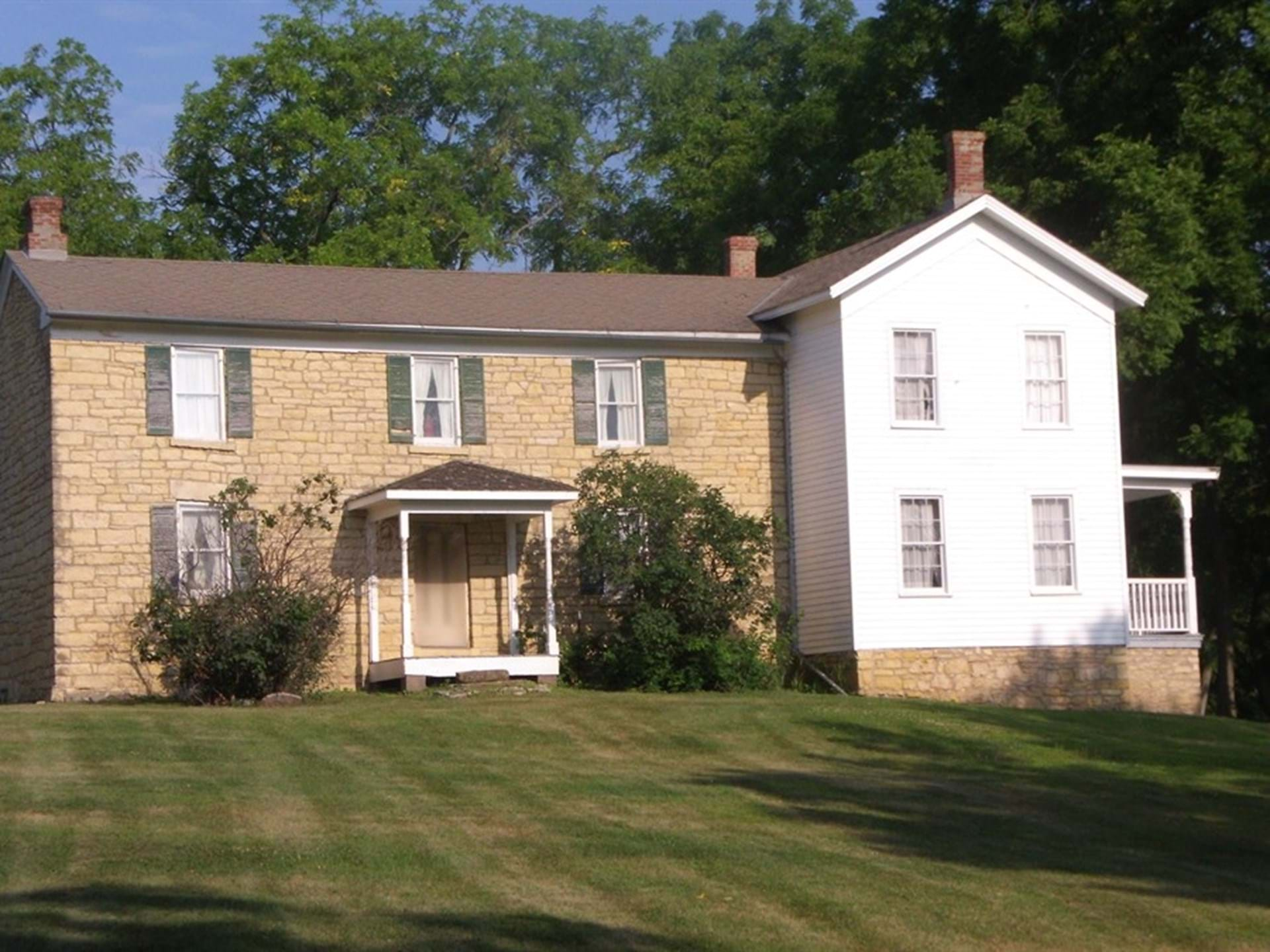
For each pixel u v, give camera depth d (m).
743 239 39.75
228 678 28.78
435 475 31.19
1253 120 38.22
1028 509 34.06
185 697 29.02
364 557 31.86
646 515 32.00
